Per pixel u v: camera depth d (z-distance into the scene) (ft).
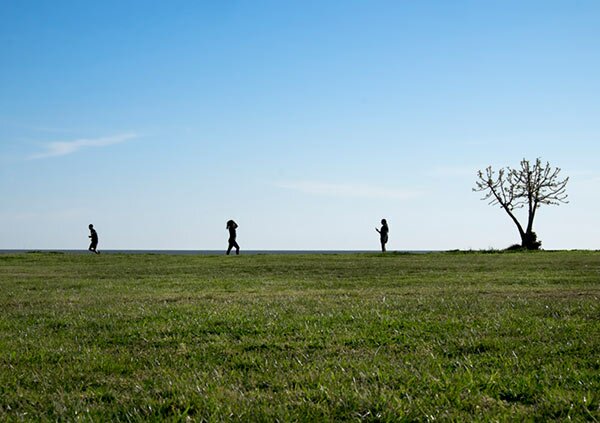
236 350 25.94
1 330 32.63
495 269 84.48
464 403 17.76
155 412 17.33
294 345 26.53
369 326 31.04
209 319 34.17
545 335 27.73
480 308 37.76
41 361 24.23
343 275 76.02
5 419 16.85
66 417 17.04
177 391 19.25
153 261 119.44
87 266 104.68
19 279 73.97
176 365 23.22
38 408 18.10
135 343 28.25
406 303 41.22
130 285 63.00
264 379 20.80
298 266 96.94
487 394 18.71
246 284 63.05
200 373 21.59
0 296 51.70
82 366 23.07
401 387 19.15
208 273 83.25
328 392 18.63
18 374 21.99
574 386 19.33
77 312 39.32
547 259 111.24
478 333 28.66
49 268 99.04
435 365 22.39
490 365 22.52
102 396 19.10
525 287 55.16
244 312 37.27
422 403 17.69
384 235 159.94
